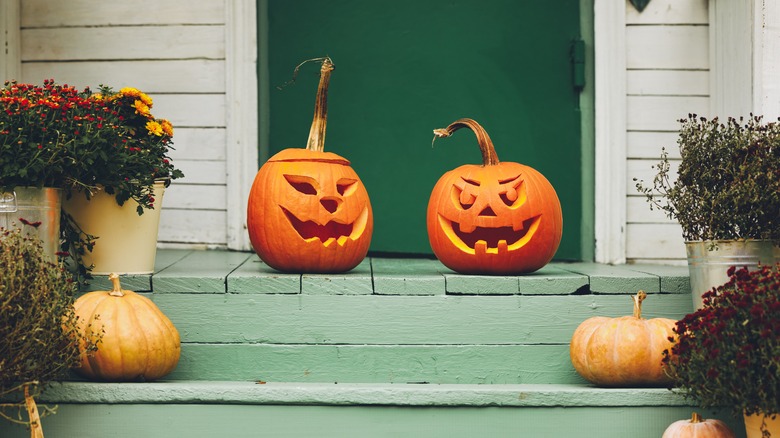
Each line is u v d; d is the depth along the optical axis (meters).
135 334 3.63
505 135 4.67
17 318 3.46
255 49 4.66
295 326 3.84
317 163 4.01
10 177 3.69
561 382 3.85
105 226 3.88
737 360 3.38
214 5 4.68
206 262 4.29
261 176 4.02
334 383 3.81
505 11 4.67
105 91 4.03
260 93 4.69
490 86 4.67
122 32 4.71
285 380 3.83
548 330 3.87
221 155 4.68
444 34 4.68
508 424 3.62
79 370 3.66
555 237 4.00
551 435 3.62
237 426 3.61
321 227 4.03
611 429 3.62
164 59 4.70
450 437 3.62
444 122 4.68
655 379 3.67
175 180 4.69
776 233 3.74
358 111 4.69
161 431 3.60
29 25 4.72
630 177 4.62
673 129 4.62
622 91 4.60
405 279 3.85
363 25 4.69
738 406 3.41
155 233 3.96
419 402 3.61
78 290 3.87
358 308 3.84
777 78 4.31
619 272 4.10
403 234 4.68
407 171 4.69
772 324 3.36
